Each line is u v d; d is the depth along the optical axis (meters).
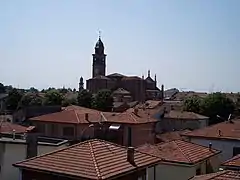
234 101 93.94
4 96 116.31
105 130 51.53
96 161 19.92
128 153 21.20
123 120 52.03
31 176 20.83
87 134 49.91
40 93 128.88
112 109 99.81
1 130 42.47
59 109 78.31
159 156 27.75
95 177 18.23
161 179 27.33
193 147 30.31
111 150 21.95
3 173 29.48
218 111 81.62
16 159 29.50
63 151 21.64
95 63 165.25
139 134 52.03
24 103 102.25
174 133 57.09
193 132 42.03
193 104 85.50
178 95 149.50
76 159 20.48
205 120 75.31
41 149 31.36
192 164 26.41
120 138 51.25
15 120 76.81
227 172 19.19
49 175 20.05
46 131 50.66
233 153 38.38
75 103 103.44
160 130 73.00
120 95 124.25
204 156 28.73
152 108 84.94
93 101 101.81
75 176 18.78
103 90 110.56
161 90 146.75
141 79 138.62
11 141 30.02
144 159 22.20
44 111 77.94
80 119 50.38
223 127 41.72
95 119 52.22
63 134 49.81
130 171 19.97
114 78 140.50
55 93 106.44
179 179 26.78
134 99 136.25
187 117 73.88
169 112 78.31
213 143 39.50
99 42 166.62
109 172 19.00
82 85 156.88
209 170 29.33
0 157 29.75
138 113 59.84
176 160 26.94
